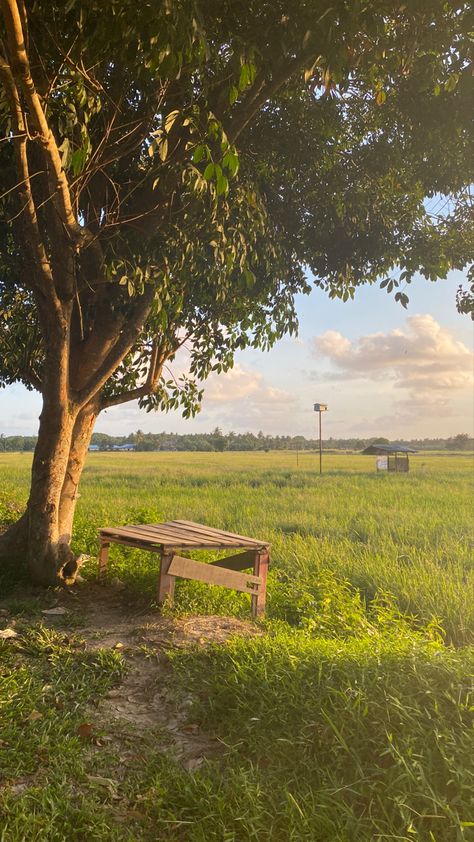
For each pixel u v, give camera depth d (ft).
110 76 22.02
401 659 15.38
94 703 15.46
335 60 17.39
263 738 13.56
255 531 43.98
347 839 10.58
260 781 12.28
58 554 25.20
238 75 17.97
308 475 124.88
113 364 26.03
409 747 12.09
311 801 11.66
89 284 24.12
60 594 24.11
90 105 18.99
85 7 15.74
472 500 71.87
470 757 11.64
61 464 24.68
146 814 11.55
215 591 24.99
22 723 14.16
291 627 22.53
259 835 10.98
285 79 20.72
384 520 51.67
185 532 24.93
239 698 15.07
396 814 11.06
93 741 13.84
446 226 31.50
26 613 21.67
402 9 18.78
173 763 13.08
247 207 24.22
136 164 26.08
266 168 27.30
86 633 20.07
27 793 11.64
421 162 28.37
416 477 122.52
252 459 251.80
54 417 24.23
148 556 30.19
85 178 22.45
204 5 18.10
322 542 39.34
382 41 20.06
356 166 29.55
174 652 17.90
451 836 10.56
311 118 26.68
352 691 13.97
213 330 33.24
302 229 30.99
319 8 16.80
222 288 27.66
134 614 22.11
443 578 29.22
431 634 21.71
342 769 12.34
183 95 21.68
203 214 23.25
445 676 14.33
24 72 14.57
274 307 32.65
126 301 26.04
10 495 55.16
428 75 22.24
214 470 142.51
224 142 16.12
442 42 20.12
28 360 34.32
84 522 40.09
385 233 31.48
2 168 24.09
